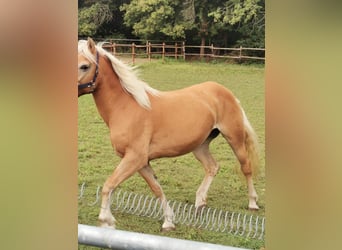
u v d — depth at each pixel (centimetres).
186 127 414
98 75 436
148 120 423
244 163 399
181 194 419
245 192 400
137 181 430
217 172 408
